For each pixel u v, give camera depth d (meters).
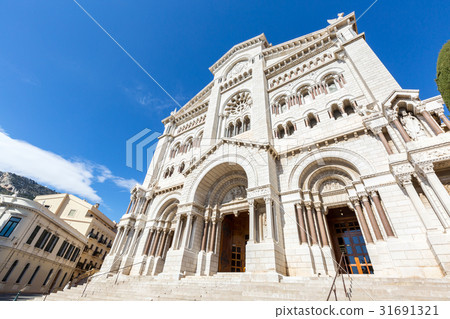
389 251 11.05
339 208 18.00
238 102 28.80
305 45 27.33
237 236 22.53
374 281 9.33
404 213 11.47
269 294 9.44
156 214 25.66
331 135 17.14
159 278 16.44
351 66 19.39
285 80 25.19
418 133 12.27
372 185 13.14
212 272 17.45
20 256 28.80
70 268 39.19
